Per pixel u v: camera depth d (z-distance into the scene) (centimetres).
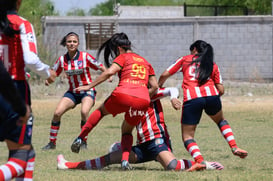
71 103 1920
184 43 6191
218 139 2188
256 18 6075
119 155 1423
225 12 8712
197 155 1413
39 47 5441
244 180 1260
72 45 1925
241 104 3806
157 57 6244
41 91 4412
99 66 1933
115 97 1365
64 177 1291
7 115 888
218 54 6172
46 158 1670
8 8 942
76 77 1933
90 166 1427
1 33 934
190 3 9738
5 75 805
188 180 1251
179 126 2695
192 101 1421
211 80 1459
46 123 2816
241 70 6141
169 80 5475
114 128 2636
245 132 2427
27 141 926
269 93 4634
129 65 1392
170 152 1413
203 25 6159
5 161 1614
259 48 6116
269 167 1495
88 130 1409
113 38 1443
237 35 6134
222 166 1424
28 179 952
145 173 1352
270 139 2177
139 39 6259
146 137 1405
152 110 1413
